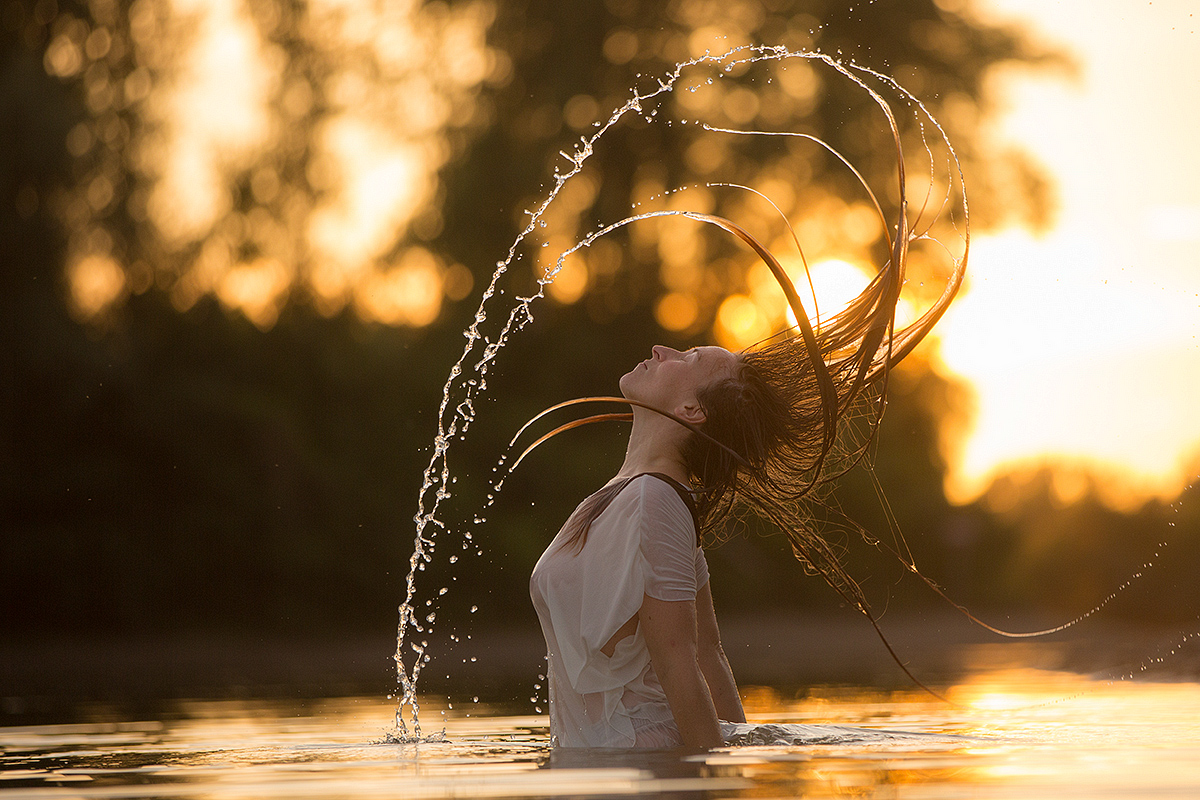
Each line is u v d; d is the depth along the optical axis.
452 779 2.99
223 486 21.34
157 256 21.86
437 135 25.36
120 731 5.09
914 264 15.40
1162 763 3.12
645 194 24.56
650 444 4.33
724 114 24.19
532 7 24.50
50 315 19.66
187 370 21.94
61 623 19.95
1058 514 21.67
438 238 25.08
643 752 3.60
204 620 20.84
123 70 21.91
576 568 4.08
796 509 4.81
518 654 14.55
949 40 24.03
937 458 22.78
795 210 24.28
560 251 24.70
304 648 18.33
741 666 10.49
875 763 3.16
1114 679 7.49
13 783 3.15
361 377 24.38
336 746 4.17
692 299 25.22
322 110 24.67
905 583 22.00
